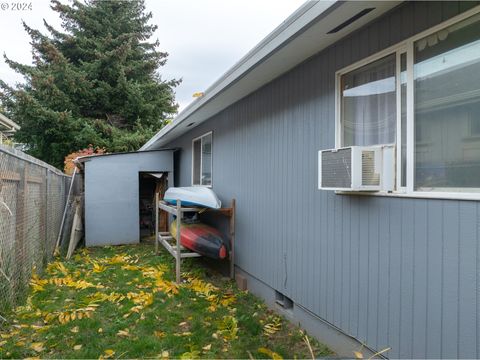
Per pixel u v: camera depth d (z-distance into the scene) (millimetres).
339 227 3549
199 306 4742
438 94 2564
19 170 4609
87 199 9453
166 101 19125
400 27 2844
